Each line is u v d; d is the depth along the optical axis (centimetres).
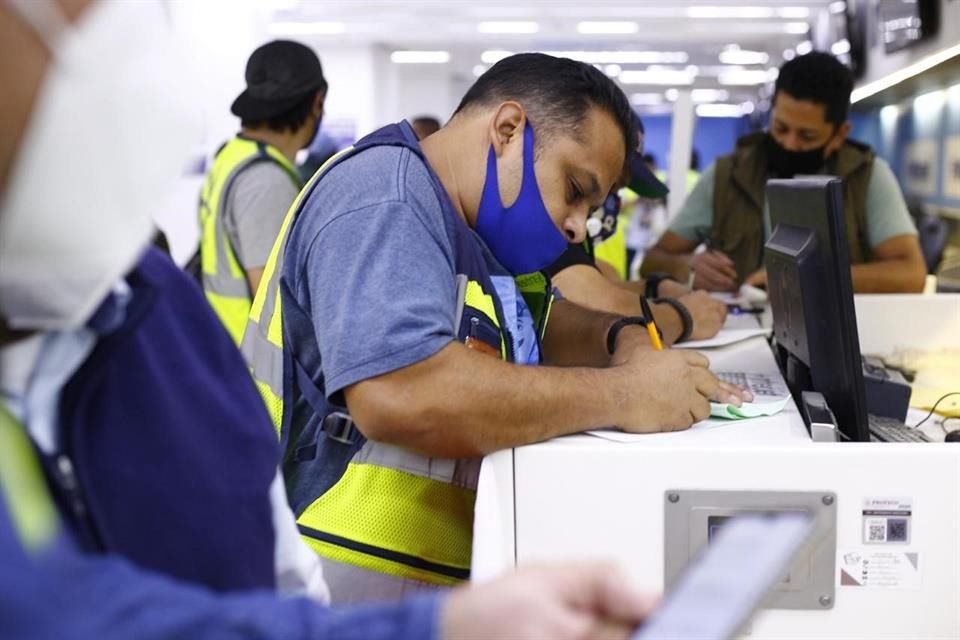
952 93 462
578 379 138
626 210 600
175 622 57
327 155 563
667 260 368
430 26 1017
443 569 147
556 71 151
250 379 98
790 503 128
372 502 147
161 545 81
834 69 326
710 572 58
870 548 128
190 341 92
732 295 318
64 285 67
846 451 127
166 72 70
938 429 182
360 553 147
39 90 63
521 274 163
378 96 1236
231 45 510
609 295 226
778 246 170
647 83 1664
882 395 183
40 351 74
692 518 131
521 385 133
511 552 133
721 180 361
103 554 75
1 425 71
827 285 146
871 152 339
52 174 64
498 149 151
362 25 1007
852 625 129
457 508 148
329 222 139
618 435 139
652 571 132
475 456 135
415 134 152
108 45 65
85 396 76
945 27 338
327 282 136
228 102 514
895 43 418
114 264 68
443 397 130
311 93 318
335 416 146
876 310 238
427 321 132
